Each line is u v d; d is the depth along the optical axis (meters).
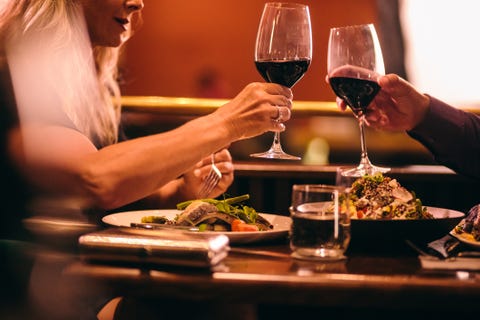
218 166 2.16
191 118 3.06
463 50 5.61
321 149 4.07
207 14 7.76
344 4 7.25
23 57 1.78
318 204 1.45
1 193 1.72
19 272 1.58
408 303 1.26
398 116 1.93
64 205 1.68
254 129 1.72
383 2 5.48
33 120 1.72
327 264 1.41
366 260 1.45
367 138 3.72
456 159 1.93
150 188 1.65
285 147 4.16
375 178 1.67
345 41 1.72
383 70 1.76
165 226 1.65
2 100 1.73
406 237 1.52
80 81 2.05
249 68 7.85
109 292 1.32
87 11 2.05
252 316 1.80
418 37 5.59
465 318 1.64
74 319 1.62
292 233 1.47
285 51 1.77
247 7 7.75
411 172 2.73
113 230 1.45
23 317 1.56
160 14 7.74
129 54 7.75
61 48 1.89
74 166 1.63
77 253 1.57
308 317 1.76
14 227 1.73
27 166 1.68
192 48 7.81
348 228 1.46
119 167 1.62
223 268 1.36
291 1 7.36
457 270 1.36
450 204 2.77
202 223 1.72
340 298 1.27
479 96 5.74
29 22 1.84
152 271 1.33
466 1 5.56
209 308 1.79
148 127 3.06
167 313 1.79
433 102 1.90
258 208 2.79
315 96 7.39
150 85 7.81
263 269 1.35
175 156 1.64
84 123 2.14
